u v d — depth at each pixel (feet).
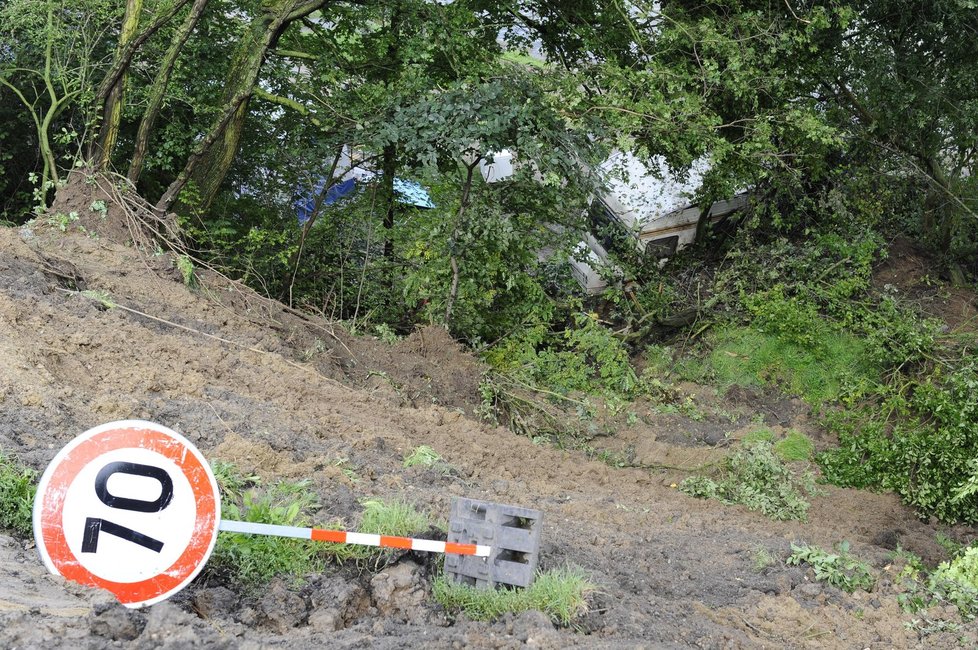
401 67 45.11
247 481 19.69
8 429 18.31
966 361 40.68
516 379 37.70
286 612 14.97
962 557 26.21
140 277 32.09
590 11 47.26
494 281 42.80
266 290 42.34
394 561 17.06
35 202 47.52
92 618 12.25
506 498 24.76
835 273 48.01
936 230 52.21
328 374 32.17
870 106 49.78
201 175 40.98
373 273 46.70
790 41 44.16
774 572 22.34
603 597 17.93
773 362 43.78
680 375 44.16
